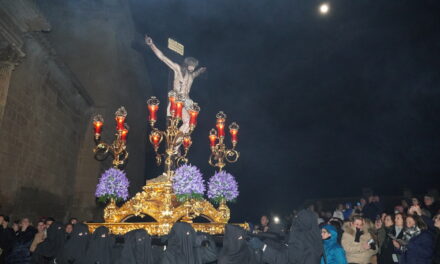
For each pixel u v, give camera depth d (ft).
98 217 46.21
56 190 39.65
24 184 31.94
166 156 21.61
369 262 19.72
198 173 19.31
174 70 23.47
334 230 16.30
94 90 50.14
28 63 31.32
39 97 34.19
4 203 28.55
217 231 19.72
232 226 15.35
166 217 18.63
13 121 29.58
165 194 19.24
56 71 36.55
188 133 20.47
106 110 49.62
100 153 47.55
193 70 24.53
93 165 46.85
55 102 38.09
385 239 20.89
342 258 15.49
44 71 34.32
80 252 17.56
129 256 15.69
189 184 18.63
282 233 20.79
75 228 18.07
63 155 41.34
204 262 16.20
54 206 39.04
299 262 14.64
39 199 35.09
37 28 30.04
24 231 25.57
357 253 19.51
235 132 22.71
